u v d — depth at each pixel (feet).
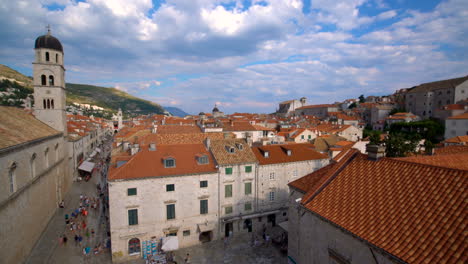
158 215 117.70
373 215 58.03
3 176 89.97
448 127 319.68
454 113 341.62
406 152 181.16
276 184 146.61
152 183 115.75
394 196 59.57
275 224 148.46
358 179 71.31
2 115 130.82
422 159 78.07
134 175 113.29
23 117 156.35
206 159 131.75
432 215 50.16
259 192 141.79
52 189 154.20
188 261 112.57
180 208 121.90
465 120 299.99
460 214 46.96
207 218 128.36
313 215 70.95
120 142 215.31
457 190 51.44
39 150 133.18
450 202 50.21
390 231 52.03
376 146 73.15
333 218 63.41
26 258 108.17
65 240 125.18
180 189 121.29
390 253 47.32
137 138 178.09
